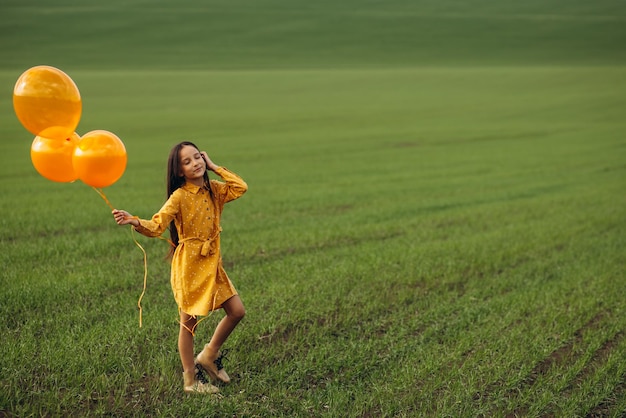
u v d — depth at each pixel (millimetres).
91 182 4684
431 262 8766
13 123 30766
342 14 89375
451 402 4914
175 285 4883
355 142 28188
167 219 4668
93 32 73812
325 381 5223
